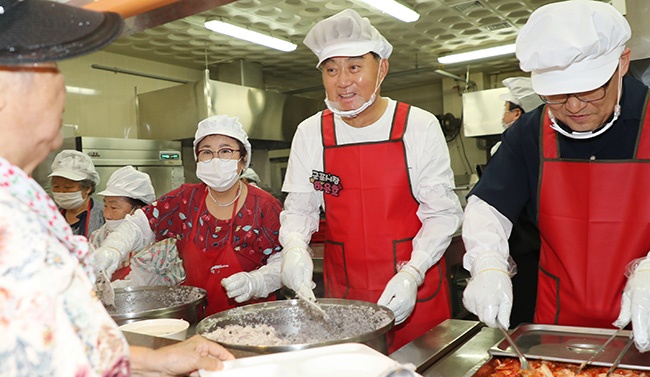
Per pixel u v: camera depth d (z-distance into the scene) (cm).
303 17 462
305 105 624
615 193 142
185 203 223
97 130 545
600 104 128
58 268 58
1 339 53
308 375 85
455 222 182
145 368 93
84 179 302
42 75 64
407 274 167
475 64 661
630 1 235
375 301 187
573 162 147
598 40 116
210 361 91
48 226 64
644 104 137
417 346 130
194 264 214
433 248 177
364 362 88
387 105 191
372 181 186
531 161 157
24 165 67
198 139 212
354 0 399
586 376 113
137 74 564
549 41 121
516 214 163
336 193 193
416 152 184
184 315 162
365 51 170
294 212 206
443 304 189
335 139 193
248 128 549
